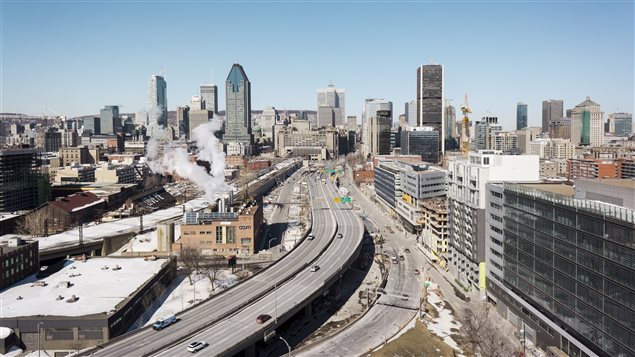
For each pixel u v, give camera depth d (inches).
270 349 6186.0
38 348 6018.7
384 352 5762.8
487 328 6195.9
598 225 4810.5
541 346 5935.0
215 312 6387.8
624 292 4463.6
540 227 5876.0
